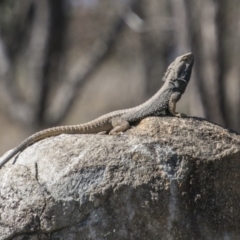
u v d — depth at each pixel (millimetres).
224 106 31438
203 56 33031
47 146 13711
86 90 44750
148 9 37969
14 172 13445
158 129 13867
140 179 13117
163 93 14750
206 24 31734
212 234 13297
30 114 35844
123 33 41688
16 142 36812
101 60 36594
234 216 13500
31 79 37094
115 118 14609
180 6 30984
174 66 15000
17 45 38781
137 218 13031
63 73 39875
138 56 43531
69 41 40938
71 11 39625
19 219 13008
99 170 13148
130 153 13320
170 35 40469
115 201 13047
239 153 13766
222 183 13539
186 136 13773
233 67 39250
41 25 36500
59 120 36312
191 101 31969
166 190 13148
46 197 13047
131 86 44469
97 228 12969
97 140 13586
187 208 13219
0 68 36188
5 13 37875
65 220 12969
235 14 36719
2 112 38344
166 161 13352
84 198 12992
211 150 13641
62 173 13156
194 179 13359
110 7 38781
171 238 13094
